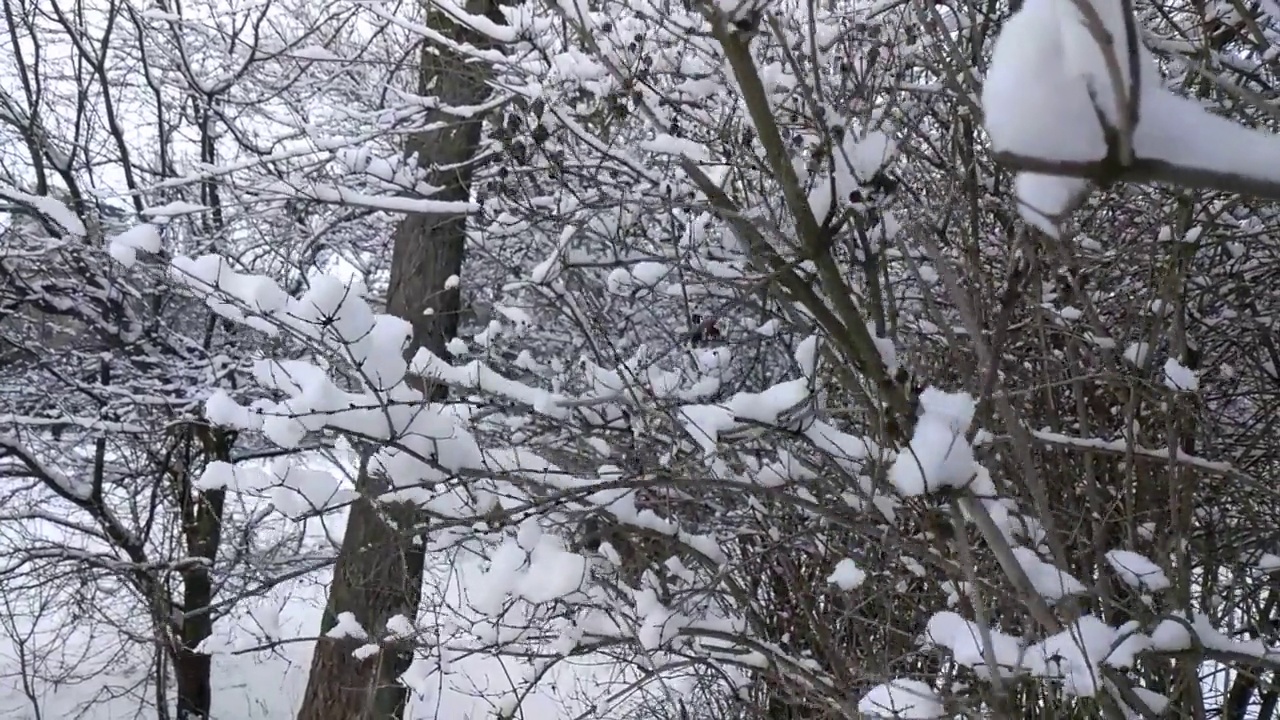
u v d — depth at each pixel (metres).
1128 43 0.72
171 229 7.16
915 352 2.89
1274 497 2.80
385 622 4.31
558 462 3.81
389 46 6.59
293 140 6.19
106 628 8.58
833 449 2.80
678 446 3.27
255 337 6.62
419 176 4.77
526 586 2.87
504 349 4.75
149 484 7.90
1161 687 3.04
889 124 3.29
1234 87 1.36
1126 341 3.04
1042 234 2.56
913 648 3.34
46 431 7.44
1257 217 3.39
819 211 2.24
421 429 2.83
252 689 8.85
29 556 6.99
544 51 3.69
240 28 6.11
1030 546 2.79
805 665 3.21
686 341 3.16
